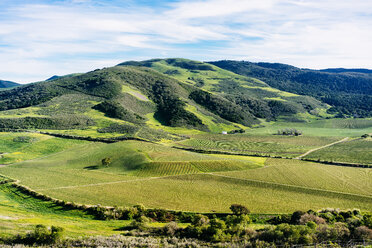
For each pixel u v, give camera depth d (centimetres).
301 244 3353
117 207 5606
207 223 4397
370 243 3384
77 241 3362
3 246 3022
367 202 6481
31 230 3591
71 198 6562
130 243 3384
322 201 6500
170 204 6203
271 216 5525
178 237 3809
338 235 3609
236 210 5584
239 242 3559
